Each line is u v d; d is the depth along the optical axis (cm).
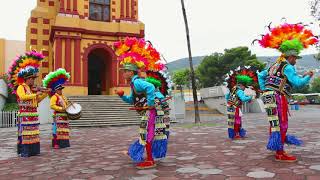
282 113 533
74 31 2300
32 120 723
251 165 518
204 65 5225
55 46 2259
